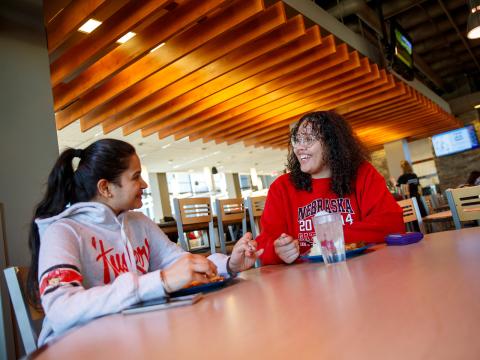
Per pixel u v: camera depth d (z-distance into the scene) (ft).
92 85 14.82
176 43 13.80
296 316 1.35
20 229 7.88
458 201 6.71
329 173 4.91
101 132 25.94
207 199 12.31
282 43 14.06
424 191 40.83
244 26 13.51
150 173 46.75
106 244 3.38
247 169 55.67
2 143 8.10
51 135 8.95
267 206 5.04
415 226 13.08
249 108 20.93
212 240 12.30
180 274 2.36
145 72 14.84
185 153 37.86
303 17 13.92
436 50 33.01
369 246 3.73
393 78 22.04
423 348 0.83
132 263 3.48
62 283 2.54
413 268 1.98
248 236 3.55
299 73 18.02
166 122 21.27
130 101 17.35
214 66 15.96
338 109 24.25
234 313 1.61
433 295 1.30
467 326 0.92
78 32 14.28
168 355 1.14
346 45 16.83
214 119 22.40
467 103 38.70
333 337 1.03
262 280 2.63
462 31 29.32
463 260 1.98
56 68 13.88
